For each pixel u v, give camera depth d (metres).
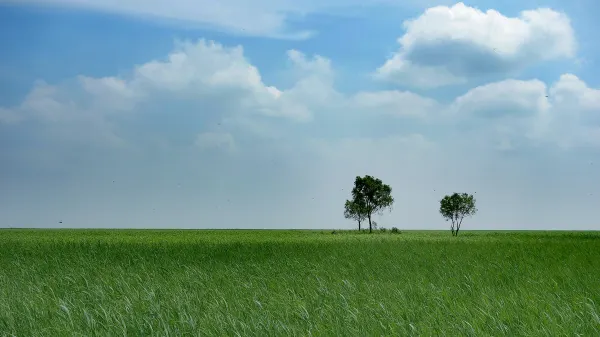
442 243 36.12
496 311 9.92
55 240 42.12
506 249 28.41
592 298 11.36
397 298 11.34
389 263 19.53
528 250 27.56
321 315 9.54
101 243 34.72
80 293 12.18
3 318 9.23
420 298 11.59
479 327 8.66
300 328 8.59
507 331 8.36
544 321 8.91
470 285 13.54
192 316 9.43
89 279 14.70
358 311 9.60
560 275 15.43
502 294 12.26
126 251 25.83
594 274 15.71
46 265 18.48
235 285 13.78
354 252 25.78
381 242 38.59
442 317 9.32
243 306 10.44
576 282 13.70
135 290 12.16
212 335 8.14
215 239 50.28
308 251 26.44
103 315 9.42
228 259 21.73
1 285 13.61
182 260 21.23
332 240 46.12
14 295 11.84
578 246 31.53
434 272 16.66
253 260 21.06
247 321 9.02
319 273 16.36
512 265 18.94
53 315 9.58
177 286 13.07
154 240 45.28
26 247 28.80
